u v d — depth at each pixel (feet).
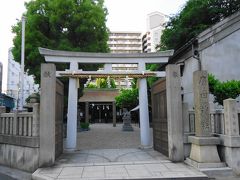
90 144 52.39
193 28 62.90
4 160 36.78
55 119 33.91
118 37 321.73
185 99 59.67
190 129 34.83
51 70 32.76
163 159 35.06
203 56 52.21
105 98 121.29
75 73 44.27
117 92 125.29
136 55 46.32
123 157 37.06
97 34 64.34
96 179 25.72
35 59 59.41
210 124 30.99
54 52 44.29
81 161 34.58
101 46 65.62
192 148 32.22
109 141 56.95
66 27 62.13
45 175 27.55
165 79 37.22
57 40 62.64
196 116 31.91
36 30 61.05
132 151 42.34
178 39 65.00
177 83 34.81
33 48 59.41
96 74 45.09
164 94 37.91
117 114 168.04
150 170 29.04
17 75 149.38
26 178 29.17
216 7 60.03
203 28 60.18
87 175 27.25
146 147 45.16
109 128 103.14
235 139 28.76
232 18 53.47
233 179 27.17
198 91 31.35
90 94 122.11
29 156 32.27
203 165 29.17
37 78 62.90
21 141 33.47
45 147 31.60
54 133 32.42
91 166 31.35
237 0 59.06
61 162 33.96
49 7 61.46
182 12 67.77
